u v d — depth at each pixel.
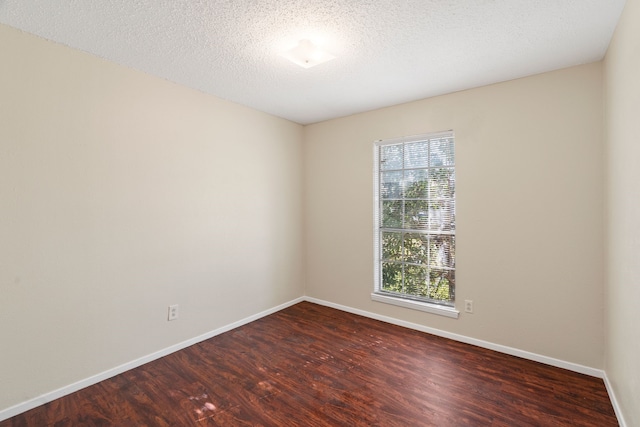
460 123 2.89
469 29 1.90
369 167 3.51
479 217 2.79
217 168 3.05
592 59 2.27
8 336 1.85
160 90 2.59
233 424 1.82
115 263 2.33
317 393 2.11
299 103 3.25
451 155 3.01
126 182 2.38
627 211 1.66
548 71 2.46
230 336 3.03
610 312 2.09
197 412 1.92
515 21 1.82
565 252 2.41
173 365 2.48
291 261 3.93
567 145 2.40
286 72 2.50
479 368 2.42
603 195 2.26
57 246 2.04
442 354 2.65
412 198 3.27
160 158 2.60
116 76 2.32
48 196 2.00
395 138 3.30
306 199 4.09
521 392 2.11
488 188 2.74
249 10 1.71
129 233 2.41
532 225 2.55
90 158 2.19
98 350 2.24
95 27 1.86
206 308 2.96
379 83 2.72
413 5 1.67
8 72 1.84
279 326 3.27
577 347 2.37
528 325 2.57
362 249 3.58
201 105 2.90
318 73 2.53
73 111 2.10
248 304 3.38
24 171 1.90
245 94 2.99
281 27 1.88
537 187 2.52
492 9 1.71
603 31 1.91
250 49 2.14
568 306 2.40
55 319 2.04
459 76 2.57
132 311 2.43
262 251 3.53
